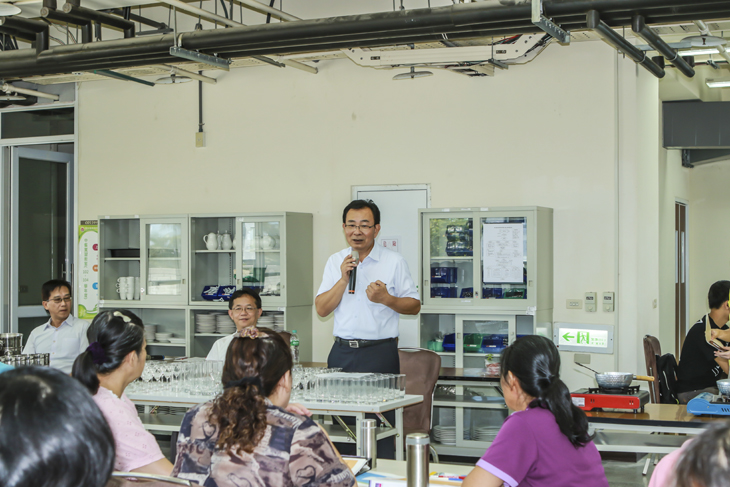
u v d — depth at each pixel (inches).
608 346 223.9
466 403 211.5
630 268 224.7
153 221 267.6
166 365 165.6
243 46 166.6
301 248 255.4
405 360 181.9
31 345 211.8
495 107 240.1
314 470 70.5
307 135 263.0
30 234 310.2
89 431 32.6
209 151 276.4
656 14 138.7
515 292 223.0
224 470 70.5
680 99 309.1
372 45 164.2
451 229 232.2
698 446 32.5
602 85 227.9
